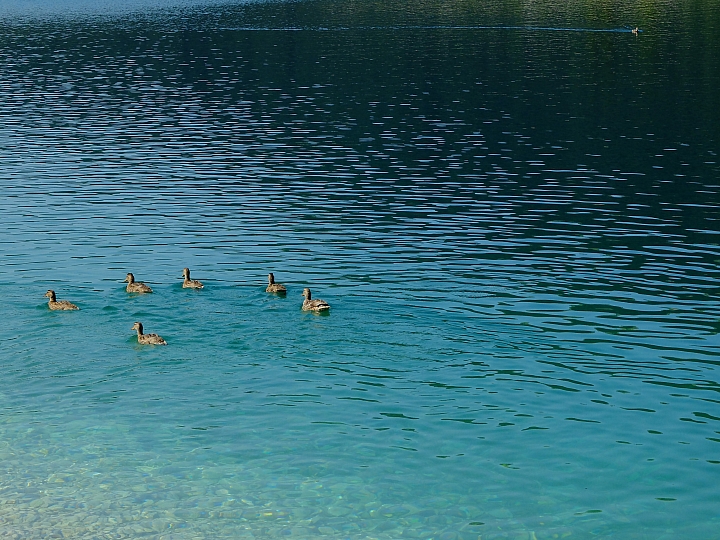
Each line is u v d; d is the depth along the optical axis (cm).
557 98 9431
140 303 4119
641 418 3114
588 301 4194
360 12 18800
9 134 8219
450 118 8644
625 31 14450
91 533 2492
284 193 6241
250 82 10825
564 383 3366
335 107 9281
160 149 7638
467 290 4334
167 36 15475
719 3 18088
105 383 3378
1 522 2539
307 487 2730
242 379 3397
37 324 3878
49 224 5516
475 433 3019
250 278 4512
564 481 2752
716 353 3625
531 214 5662
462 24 16025
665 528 2527
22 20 19062
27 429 3062
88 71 11812
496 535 2495
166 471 2822
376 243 5112
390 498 2673
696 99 9150
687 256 4828
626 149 7306
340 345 3675
